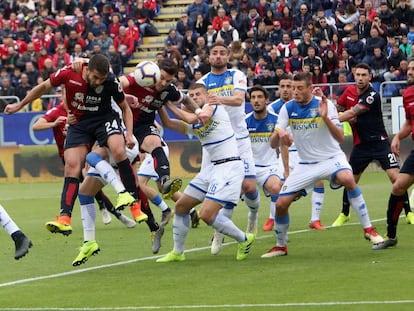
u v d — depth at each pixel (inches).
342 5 2175.2
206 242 950.4
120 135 774.5
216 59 917.2
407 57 2009.1
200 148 1881.2
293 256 830.5
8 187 1834.4
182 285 695.1
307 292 649.0
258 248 895.7
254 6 2223.2
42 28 2364.7
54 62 2226.9
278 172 994.1
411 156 830.5
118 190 754.2
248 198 918.4
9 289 701.3
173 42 2236.7
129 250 904.9
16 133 1994.3
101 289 689.0
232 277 724.0
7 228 727.1
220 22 2220.7
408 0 2090.3
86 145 778.8
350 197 852.6
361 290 649.6
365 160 1069.1
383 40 2014.0
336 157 837.8
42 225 1158.3
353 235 968.3
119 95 775.1
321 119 818.8
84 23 2351.1
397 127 1865.2
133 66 2367.1
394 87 1897.1
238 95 904.3
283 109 833.5
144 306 615.8
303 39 2032.5
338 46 2046.0
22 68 2218.3
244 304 613.0
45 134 1977.1
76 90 763.4
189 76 2087.8
